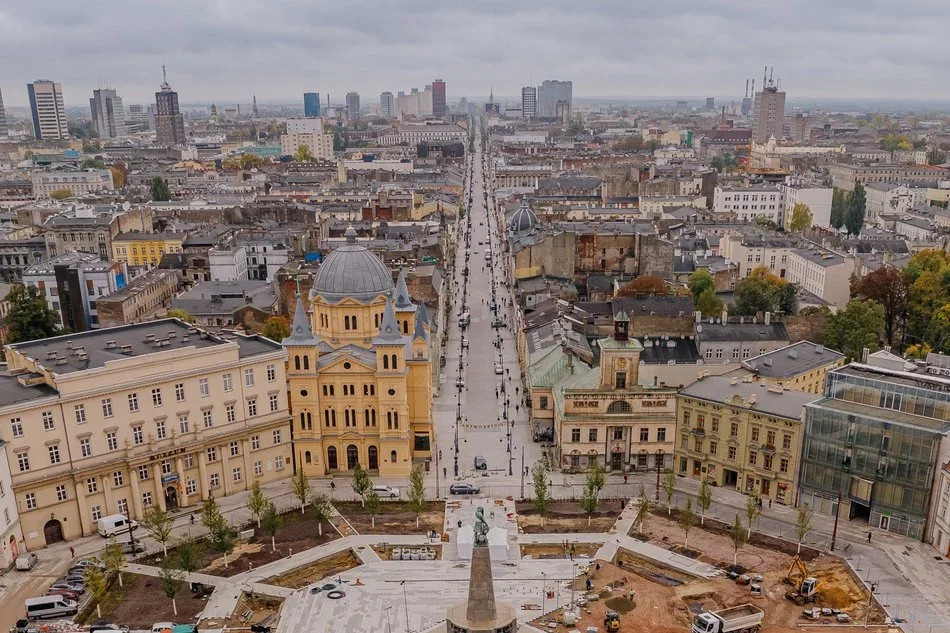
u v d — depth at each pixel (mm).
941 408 122750
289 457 148500
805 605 107188
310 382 144625
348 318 155875
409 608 107688
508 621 89562
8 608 108188
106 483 127188
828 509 131875
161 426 132125
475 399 186375
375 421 147875
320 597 110188
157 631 101188
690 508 128500
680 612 106438
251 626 103812
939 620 104000
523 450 158125
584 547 122938
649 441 148875
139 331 146375
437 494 140750
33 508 121688
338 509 135750
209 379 136000
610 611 105625
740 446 139375
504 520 131125
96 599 105812
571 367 166875
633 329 193375
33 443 119875
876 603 107500
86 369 124500
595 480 132625
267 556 121062
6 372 131000
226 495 140750
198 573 116500
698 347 188750
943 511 119250
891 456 123875
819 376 167750
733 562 117812
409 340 160125
